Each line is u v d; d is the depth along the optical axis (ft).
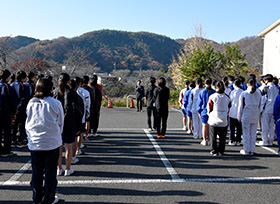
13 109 18.30
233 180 14.42
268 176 15.08
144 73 171.22
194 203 11.55
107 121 36.19
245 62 63.62
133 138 25.14
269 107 22.21
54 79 66.85
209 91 21.90
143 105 63.98
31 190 12.87
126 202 11.62
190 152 20.29
